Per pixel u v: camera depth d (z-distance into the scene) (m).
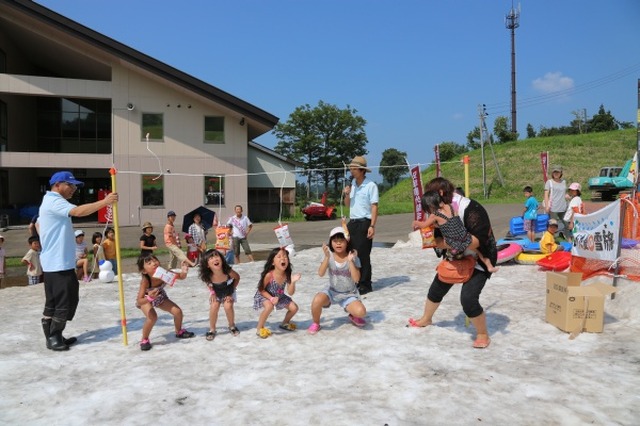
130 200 26.92
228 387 4.30
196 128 27.64
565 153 48.09
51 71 31.94
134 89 26.81
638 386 4.01
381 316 6.54
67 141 30.56
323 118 54.41
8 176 28.34
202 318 6.93
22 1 24.11
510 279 8.84
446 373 4.43
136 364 5.00
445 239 4.96
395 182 58.84
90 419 3.78
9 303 8.45
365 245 8.06
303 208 33.03
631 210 8.02
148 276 5.49
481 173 45.50
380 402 3.86
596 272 7.10
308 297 8.07
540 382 4.14
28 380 4.67
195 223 12.72
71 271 5.66
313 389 4.18
